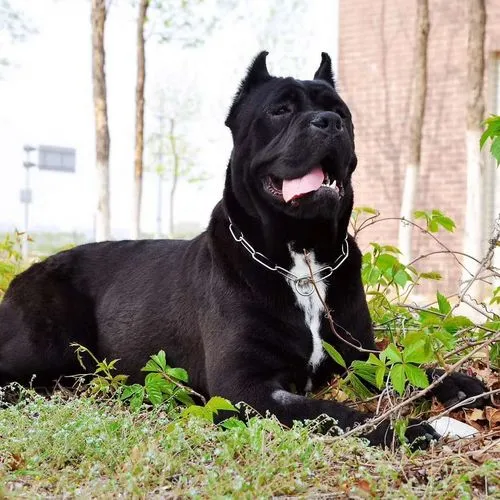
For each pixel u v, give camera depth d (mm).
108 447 3570
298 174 4395
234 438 3367
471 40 10484
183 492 3105
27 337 5473
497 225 4855
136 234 12773
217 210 4906
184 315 4914
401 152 15867
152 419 3930
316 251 4594
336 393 4824
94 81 11461
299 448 3301
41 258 8688
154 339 5090
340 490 3172
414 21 15586
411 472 3334
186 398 4535
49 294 5562
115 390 4887
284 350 4492
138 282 5340
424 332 3994
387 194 16016
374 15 16031
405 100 15766
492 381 4793
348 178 4691
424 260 15203
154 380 4359
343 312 4672
